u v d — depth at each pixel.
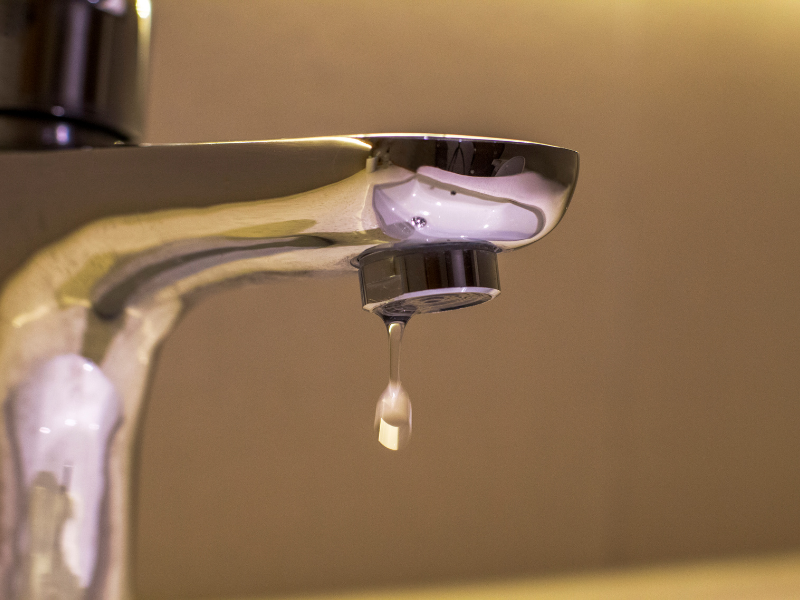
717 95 0.75
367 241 0.33
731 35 0.76
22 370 0.34
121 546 0.35
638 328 0.72
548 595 0.63
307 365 0.64
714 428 0.73
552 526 0.68
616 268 0.73
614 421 0.71
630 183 0.73
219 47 0.63
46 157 0.33
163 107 0.60
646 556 0.70
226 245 0.33
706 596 0.60
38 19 0.34
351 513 0.64
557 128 0.71
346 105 0.65
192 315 0.62
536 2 0.72
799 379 0.74
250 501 0.62
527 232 0.33
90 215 0.33
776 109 0.76
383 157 0.31
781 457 0.73
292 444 0.63
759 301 0.75
